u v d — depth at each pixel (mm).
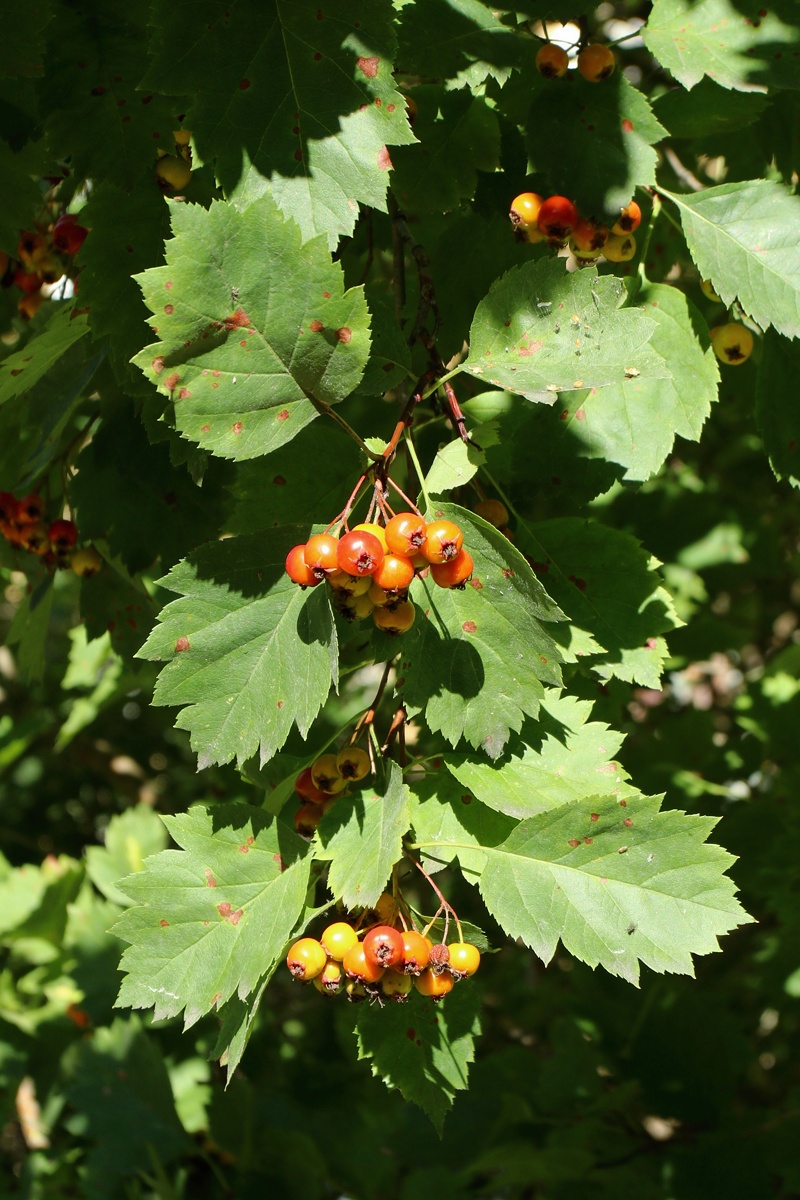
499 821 662
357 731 668
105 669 1047
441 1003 657
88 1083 966
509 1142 930
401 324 754
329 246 666
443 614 654
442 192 753
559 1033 974
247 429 635
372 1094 1036
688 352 723
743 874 936
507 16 719
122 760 1590
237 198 667
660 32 733
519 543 716
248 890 647
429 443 760
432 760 680
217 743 639
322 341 634
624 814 646
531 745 668
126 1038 982
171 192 725
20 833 1831
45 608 852
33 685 890
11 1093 1091
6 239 757
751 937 1179
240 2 675
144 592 827
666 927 641
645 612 708
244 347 630
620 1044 962
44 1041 1086
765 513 1284
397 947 627
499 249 752
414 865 662
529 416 723
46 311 872
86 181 747
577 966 1008
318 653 639
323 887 700
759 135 807
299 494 701
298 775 672
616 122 714
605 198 708
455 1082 652
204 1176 956
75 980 1049
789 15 728
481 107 751
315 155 670
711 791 952
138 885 640
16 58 714
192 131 671
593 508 1013
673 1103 920
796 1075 1143
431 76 710
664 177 823
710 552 1082
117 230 721
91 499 796
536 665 652
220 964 639
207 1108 945
